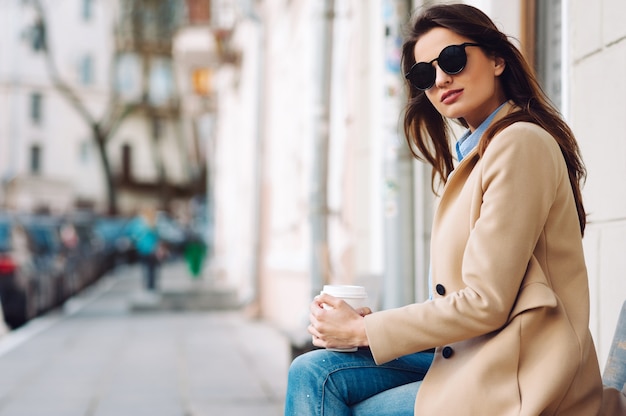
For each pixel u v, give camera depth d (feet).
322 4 21.29
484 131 6.63
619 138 9.32
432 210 14.69
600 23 9.81
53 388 20.21
